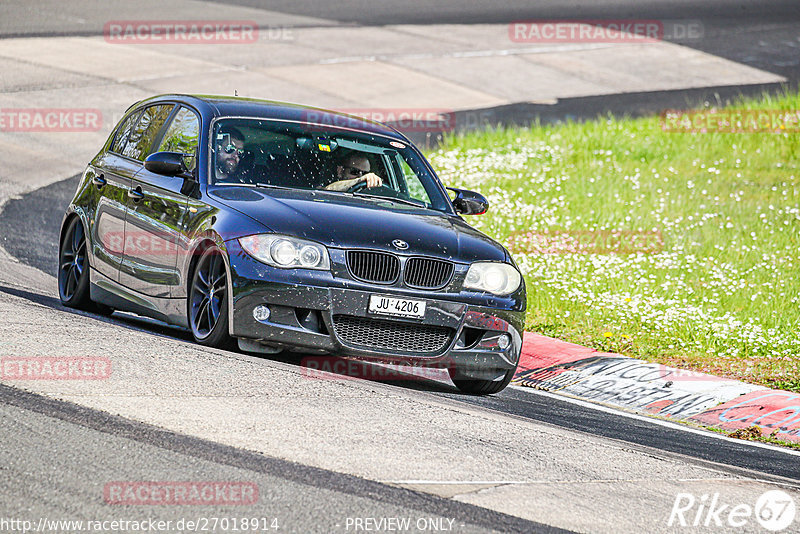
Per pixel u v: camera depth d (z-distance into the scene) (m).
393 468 17.94
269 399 21.12
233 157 27.88
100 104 71.81
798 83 91.88
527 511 16.62
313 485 16.53
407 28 107.12
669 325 36.53
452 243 26.39
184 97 30.75
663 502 18.22
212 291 25.61
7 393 19.56
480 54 98.56
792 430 27.58
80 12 100.88
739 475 21.34
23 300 29.84
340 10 113.81
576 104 83.75
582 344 35.31
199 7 108.56
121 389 20.48
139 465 16.61
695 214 52.59
